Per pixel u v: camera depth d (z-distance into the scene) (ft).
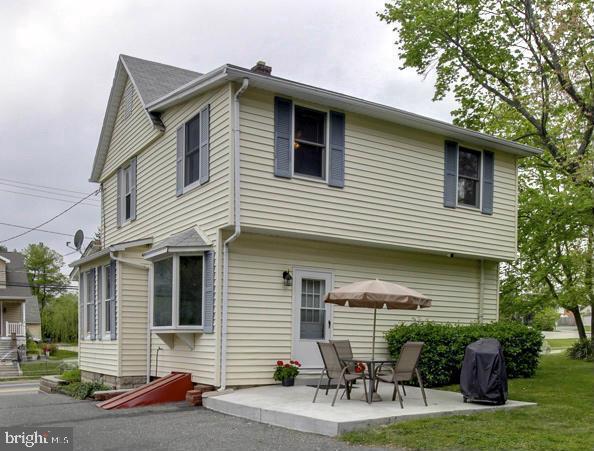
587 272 54.03
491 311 49.08
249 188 33.81
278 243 37.22
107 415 30.66
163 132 42.78
